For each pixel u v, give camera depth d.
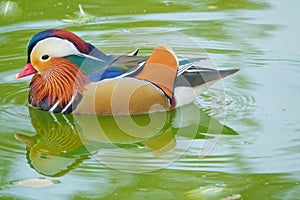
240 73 13.66
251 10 16.77
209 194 9.38
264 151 10.74
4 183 9.89
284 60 14.16
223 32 15.50
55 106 12.77
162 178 9.93
